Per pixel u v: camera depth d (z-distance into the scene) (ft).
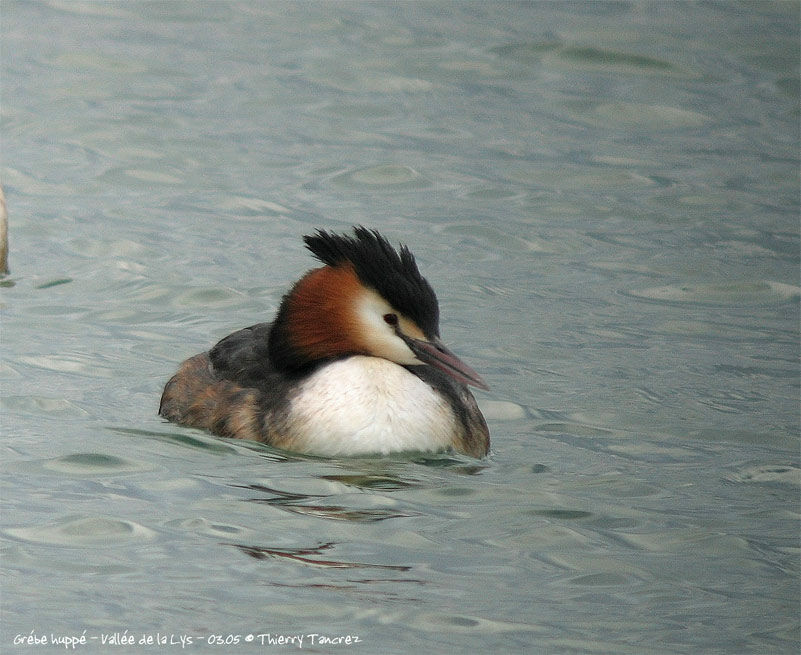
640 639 28.14
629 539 32.73
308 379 37.73
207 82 72.49
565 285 52.42
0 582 29.43
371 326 37.76
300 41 79.25
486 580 30.40
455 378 37.24
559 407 41.81
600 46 79.71
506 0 87.71
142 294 49.21
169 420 39.27
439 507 34.12
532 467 37.11
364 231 38.42
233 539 31.81
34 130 64.95
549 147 67.00
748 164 65.57
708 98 73.46
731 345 47.55
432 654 27.32
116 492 34.01
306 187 61.05
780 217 59.93
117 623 28.02
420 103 71.72
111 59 74.23
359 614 28.71
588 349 46.62
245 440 37.73
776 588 30.50
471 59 77.82
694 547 32.45
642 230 58.18
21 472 34.88
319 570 30.53
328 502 34.04
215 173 61.82
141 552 30.99
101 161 62.18
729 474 37.09
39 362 42.70
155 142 64.59
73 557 30.63
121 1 83.82
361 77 74.54
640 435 39.81
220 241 54.75
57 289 49.08
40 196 57.93
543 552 31.86
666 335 48.24
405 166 63.72
